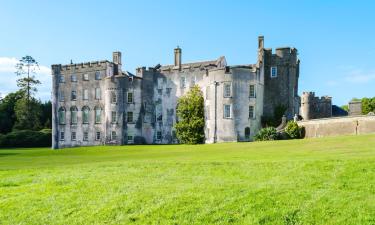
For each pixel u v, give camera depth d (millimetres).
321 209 12742
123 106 66062
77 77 71812
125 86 66250
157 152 39125
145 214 13633
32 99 97312
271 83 60562
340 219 12039
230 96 56250
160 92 65250
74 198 15867
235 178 17297
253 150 31672
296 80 68125
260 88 58875
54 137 73125
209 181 16859
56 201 15664
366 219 11859
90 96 70312
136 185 16891
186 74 63250
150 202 14578
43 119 99875
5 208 15297
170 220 13078
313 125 48438
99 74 69812
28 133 80688
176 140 63625
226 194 14711
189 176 18266
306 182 15680
